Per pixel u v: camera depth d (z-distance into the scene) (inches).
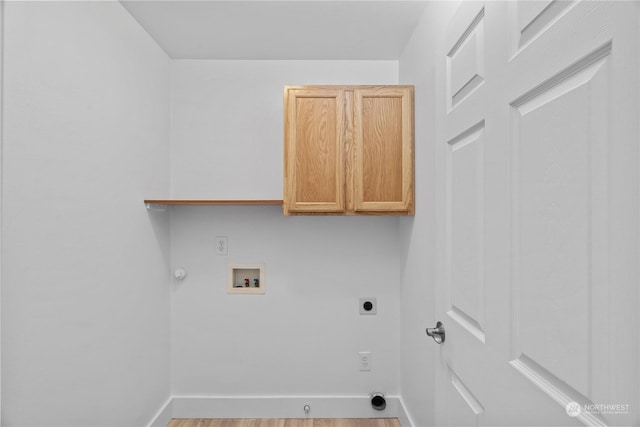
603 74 19.6
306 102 68.2
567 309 22.3
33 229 39.6
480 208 34.9
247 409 81.0
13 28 36.8
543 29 25.0
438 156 47.8
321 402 81.2
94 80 51.2
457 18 40.4
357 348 81.7
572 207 21.9
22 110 38.0
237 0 59.5
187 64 81.3
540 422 24.8
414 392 68.7
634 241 17.7
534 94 26.2
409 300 72.2
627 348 18.1
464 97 39.1
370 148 67.9
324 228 82.1
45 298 41.4
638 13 17.5
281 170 82.1
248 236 81.7
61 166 44.1
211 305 81.5
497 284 30.7
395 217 81.8
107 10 54.9
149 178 69.9
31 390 39.4
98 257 52.1
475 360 35.7
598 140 19.9
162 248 76.5
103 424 53.7
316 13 63.5
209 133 81.7
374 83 82.0
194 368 81.4
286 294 81.7
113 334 56.4
